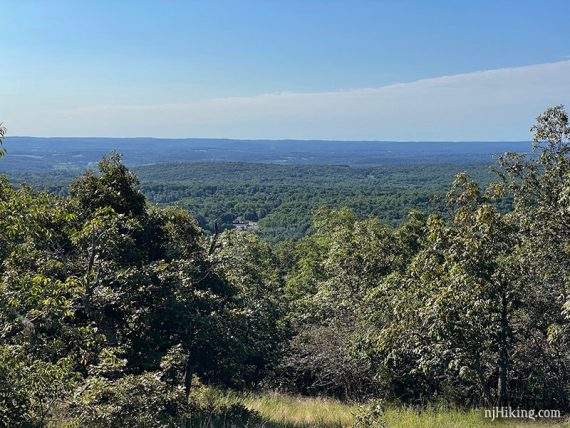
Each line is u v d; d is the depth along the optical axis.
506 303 12.80
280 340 21.98
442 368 13.75
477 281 12.07
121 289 13.39
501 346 12.63
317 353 18.25
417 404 15.19
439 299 11.98
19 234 10.53
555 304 12.99
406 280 14.59
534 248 13.09
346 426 12.30
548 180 12.98
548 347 13.46
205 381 18.42
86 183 15.60
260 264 32.50
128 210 15.98
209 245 17.73
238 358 14.96
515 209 13.76
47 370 7.75
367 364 16.38
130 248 14.91
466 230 12.81
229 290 16.50
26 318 8.85
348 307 20.84
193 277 15.21
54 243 13.73
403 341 13.38
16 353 7.62
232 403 13.95
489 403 13.01
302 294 33.38
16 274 9.41
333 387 18.62
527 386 14.02
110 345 12.27
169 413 10.73
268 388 20.66
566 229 12.78
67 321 12.60
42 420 8.11
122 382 8.25
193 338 13.92
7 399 7.46
